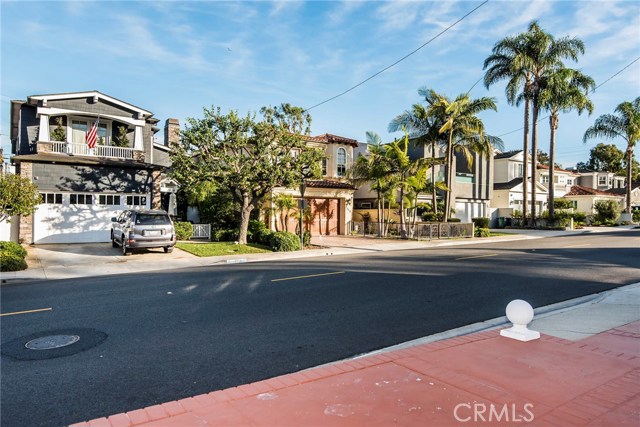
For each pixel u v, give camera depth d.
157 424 3.64
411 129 30.95
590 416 3.68
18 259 13.61
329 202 28.98
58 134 22.52
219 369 5.19
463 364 4.95
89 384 4.77
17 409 4.18
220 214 23.80
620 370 4.73
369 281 10.99
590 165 71.00
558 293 9.52
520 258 15.84
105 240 22.16
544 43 32.72
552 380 4.46
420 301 8.74
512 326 6.73
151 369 5.20
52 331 6.82
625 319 7.11
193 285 10.68
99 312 8.02
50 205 21.02
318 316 7.61
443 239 25.69
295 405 3.95
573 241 24.16
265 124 19.00
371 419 3.64
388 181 26.20
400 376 4.61
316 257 17.25
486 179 39.59
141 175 23.11
